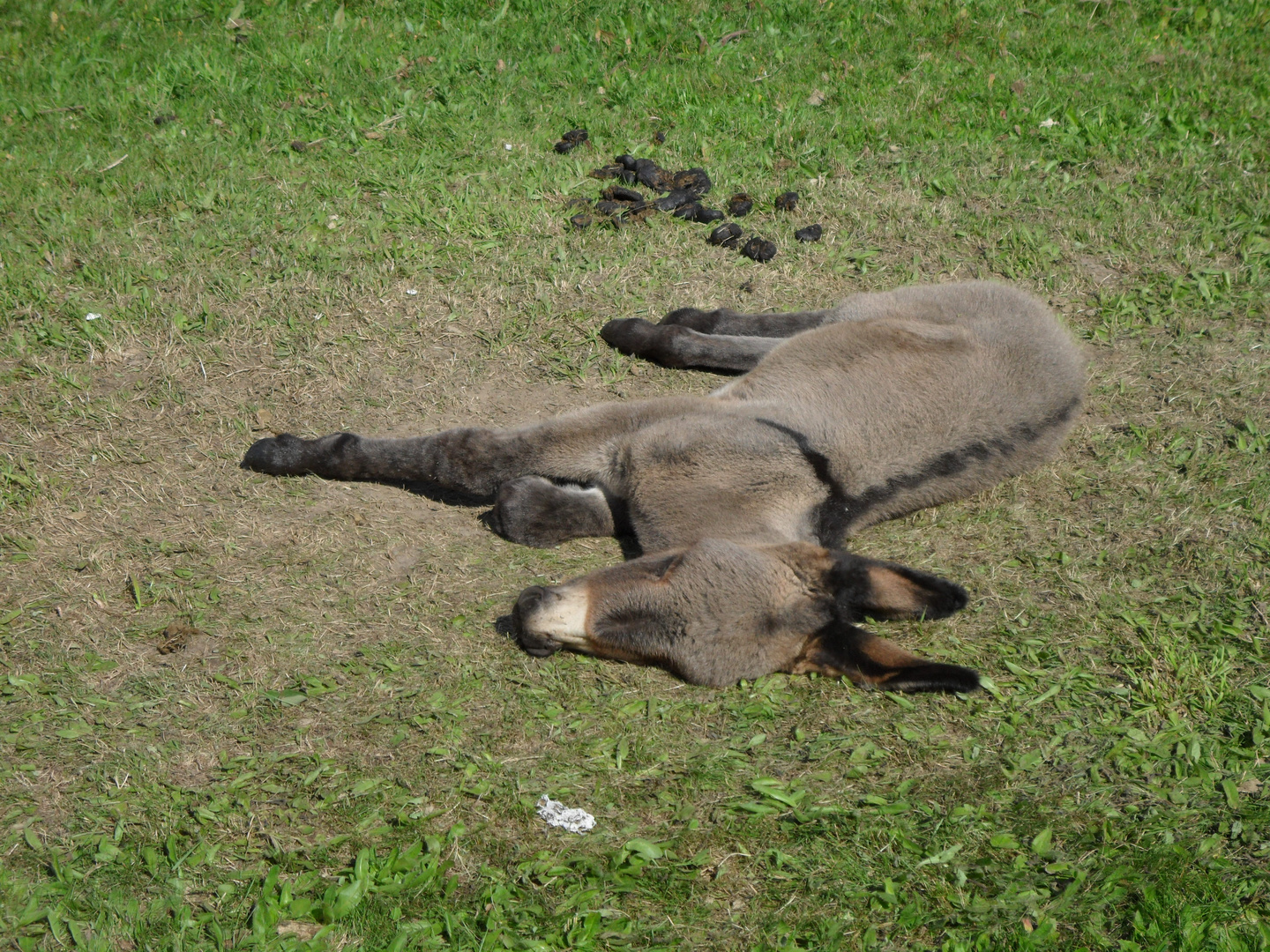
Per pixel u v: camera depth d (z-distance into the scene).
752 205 4.76
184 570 3.98
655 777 3.76
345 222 4.63
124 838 3.67
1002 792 3.75
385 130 4.93
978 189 4.84
